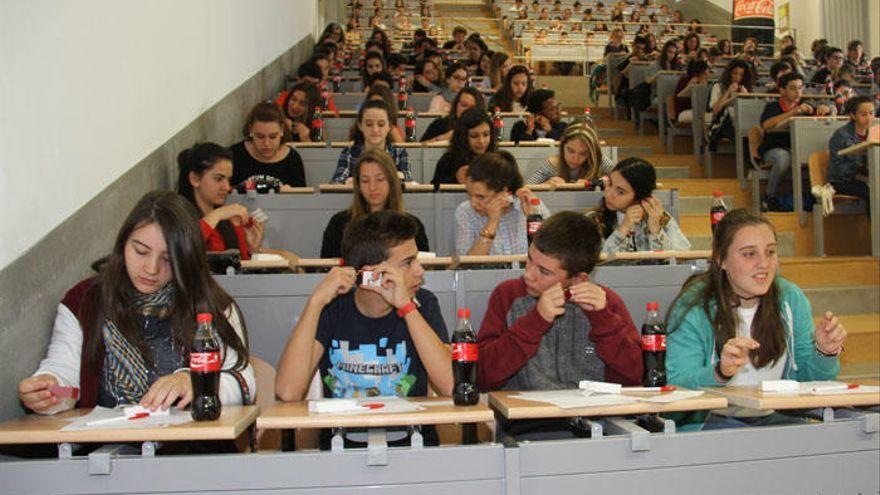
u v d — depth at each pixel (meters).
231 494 1.41
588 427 1.64
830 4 12.01
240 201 3.79
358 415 1.50
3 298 1.92
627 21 14.60
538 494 1.47
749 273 2.13
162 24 3.43
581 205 3.88
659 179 6.33
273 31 6.73
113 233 2.70
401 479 1.44
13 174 2.00
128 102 2.94
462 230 3.50
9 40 2.01
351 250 2.06
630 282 2.81
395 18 13.49
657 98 7.77
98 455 1.40
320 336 2.08
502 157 3.42
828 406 1.64
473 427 1.74
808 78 9.73
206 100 4.27
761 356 2.16
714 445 1.54
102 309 1.98
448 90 7.34
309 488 1.42
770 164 5.79
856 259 4.82
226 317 2.02
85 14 2.53
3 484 1.40
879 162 4.86
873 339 3.97
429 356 1.94
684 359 2.13
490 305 2.30
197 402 1.57
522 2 14.73
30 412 1.99
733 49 11.39
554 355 2.18
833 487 1.60
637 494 1.50
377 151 3.43
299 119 5.89
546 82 11.61
